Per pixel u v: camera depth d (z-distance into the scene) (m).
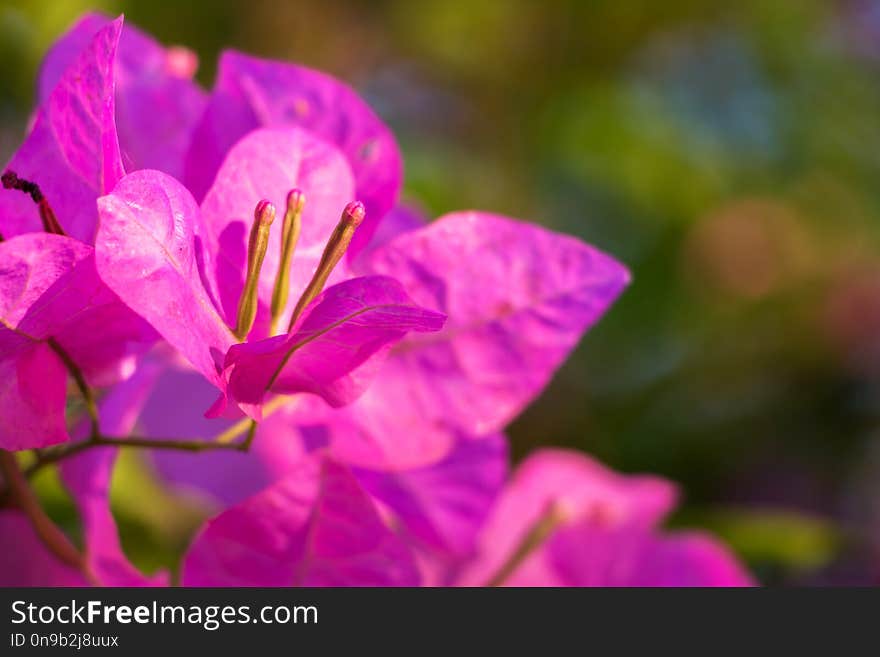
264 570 0.30
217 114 0.31
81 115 0.28
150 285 0.27
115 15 0.55
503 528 0.36
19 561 0.30
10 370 0.28
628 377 0.59
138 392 0.31
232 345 0.28
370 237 0.30
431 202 0.58
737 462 0.58
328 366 0.29
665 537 0.36
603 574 0.35
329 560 0.30
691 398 0.60
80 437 0.31
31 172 0.28
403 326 0.28
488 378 0.30
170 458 0.36
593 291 0.30
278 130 0.30
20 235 0.28
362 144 0.31
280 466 0.34
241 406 0.28
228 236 0.29
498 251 0.30
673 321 0.62
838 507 0.58
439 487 0.32
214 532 0.29
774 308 0.64
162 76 0.31
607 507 0.35
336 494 0.29
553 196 0.64
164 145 0.31
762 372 0.62
